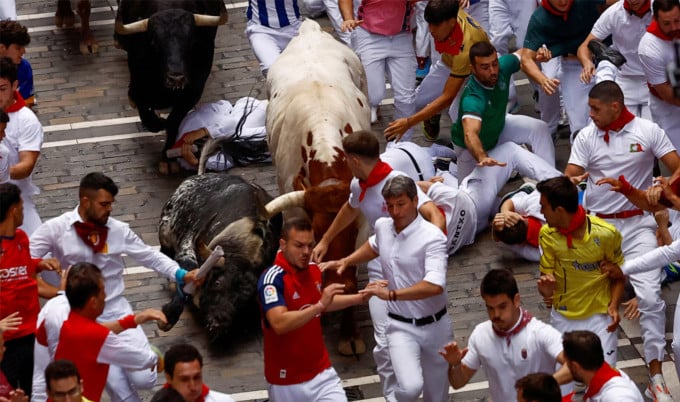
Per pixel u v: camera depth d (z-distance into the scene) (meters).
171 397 8.05
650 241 11.38
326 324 12.32
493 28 15.25
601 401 8.63
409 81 14.71
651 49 12.35
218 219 12.10
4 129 11.38
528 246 12.81
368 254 10.36
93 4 18.42
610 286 10.38
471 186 13.17
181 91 14.50
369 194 10.56
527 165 13.20
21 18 18.05
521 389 8.09
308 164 11.55
